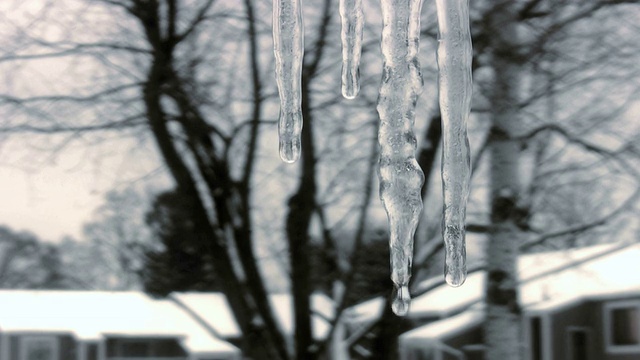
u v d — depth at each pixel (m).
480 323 11.72
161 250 12.52
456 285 2.68
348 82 2.71
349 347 11.82
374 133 11.27
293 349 12.01
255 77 11.64
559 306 14.38
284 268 11.99
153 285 12.82
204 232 12.02
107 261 12.91
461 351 11.87
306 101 11.21
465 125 2.72
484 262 10.21
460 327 11.93
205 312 13.51
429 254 11.21
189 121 11.59
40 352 15.42
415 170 2.66
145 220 12.30
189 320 15.62
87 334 15.53
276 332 12.02
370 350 11.76
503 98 10.02
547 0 10.23
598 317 14.60
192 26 11.46
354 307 11.84
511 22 10.12
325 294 11.94
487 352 10.04
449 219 2.70
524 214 10.16
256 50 11.59
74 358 15.62
